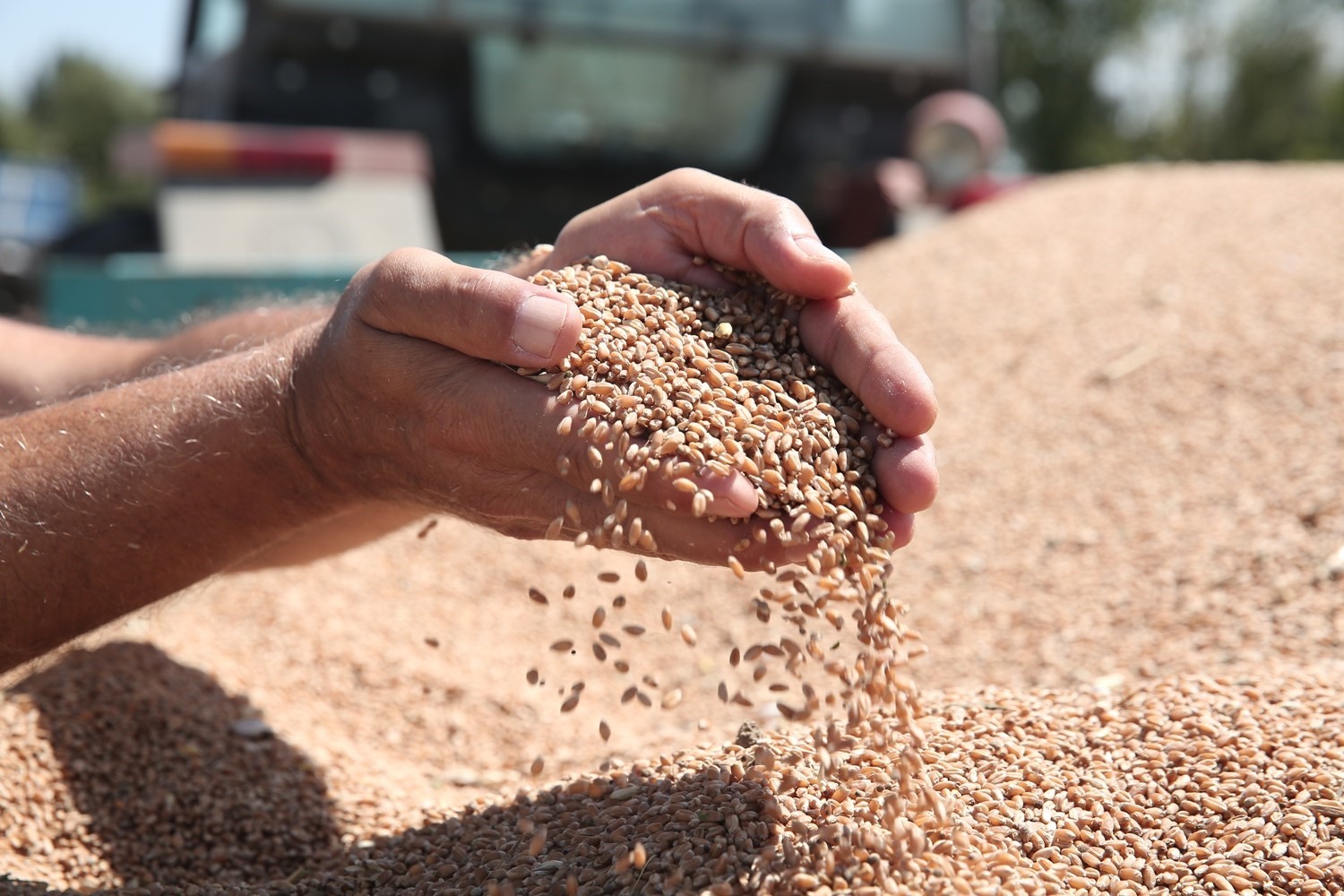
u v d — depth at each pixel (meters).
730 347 0.44
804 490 0.40
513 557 0.85
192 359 0.55
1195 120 6.61
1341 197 1.15
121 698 0.58
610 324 0.43
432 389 0.41
